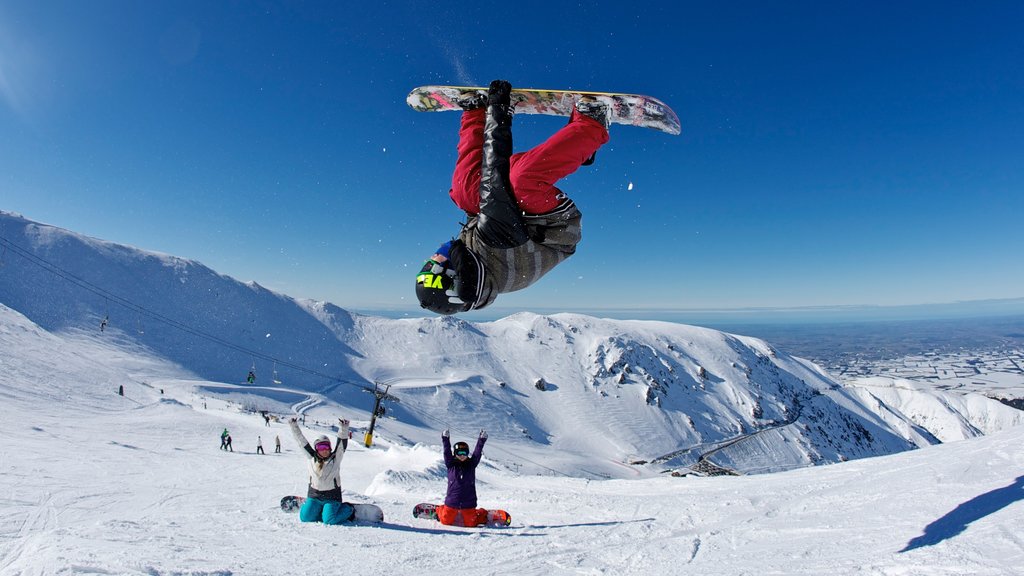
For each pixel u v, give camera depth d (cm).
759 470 11156
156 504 1169
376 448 3189
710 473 10012
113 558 378
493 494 944
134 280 11562
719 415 13462
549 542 529
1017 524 328
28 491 1248
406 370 12512
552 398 12606
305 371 10769
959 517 384
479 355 13862
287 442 3444
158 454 2323
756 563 370
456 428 9919
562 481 1197
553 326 15750
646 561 429
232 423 4003
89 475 1575
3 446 1973
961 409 17538
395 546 518
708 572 366
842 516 478
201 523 611
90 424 3080
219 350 10350
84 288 10419
